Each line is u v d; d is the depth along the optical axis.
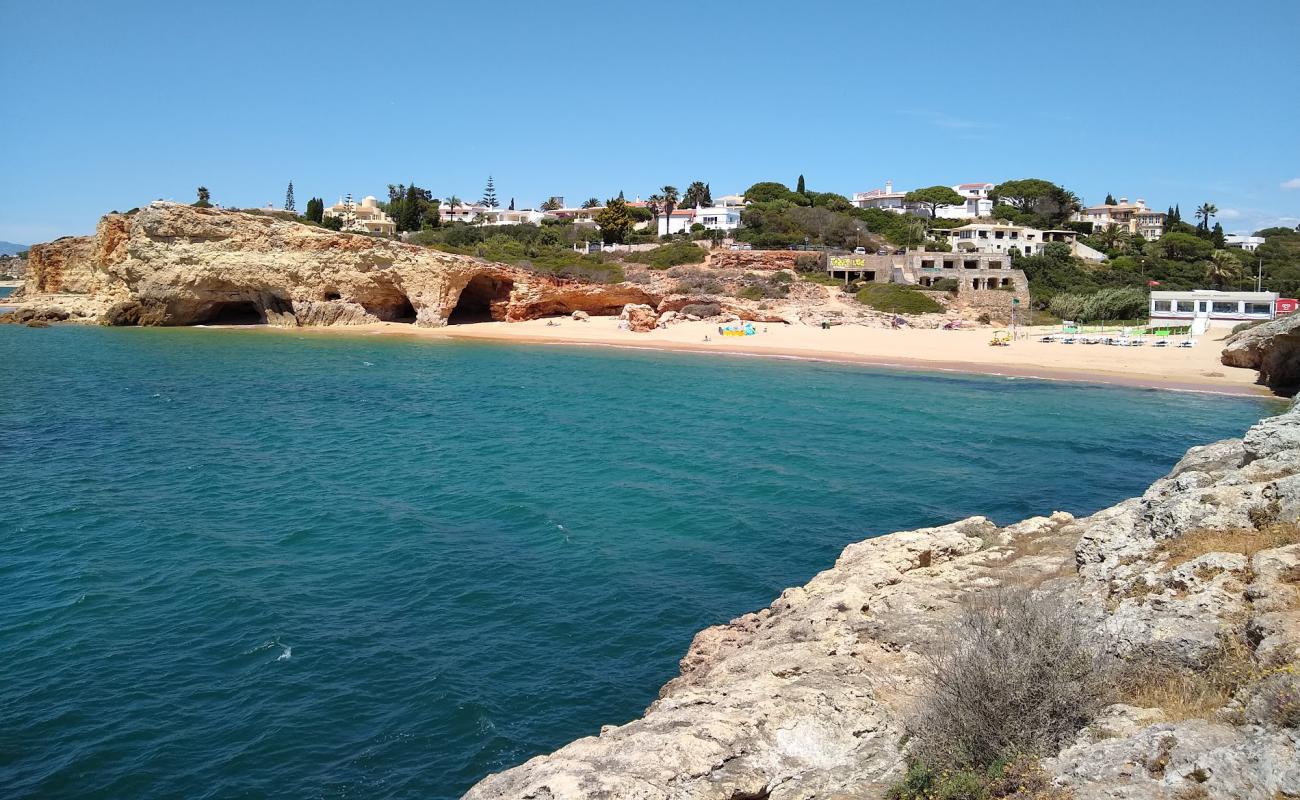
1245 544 11.89
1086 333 87.00
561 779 9.52
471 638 19.38
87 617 20.06
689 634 19.67
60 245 124.75
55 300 118.50
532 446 39.19
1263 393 55.97
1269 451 14.97
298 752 15.02
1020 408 50.78
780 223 136.75
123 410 47.72
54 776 14.20
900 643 13.74
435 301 97.81
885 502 29.88
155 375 61.53
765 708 11.41
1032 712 9.54
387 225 148.00
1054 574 16.12
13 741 15.11
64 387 55.47
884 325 94.06
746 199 165.75
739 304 99.25
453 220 168.88
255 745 15.17
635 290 103.69
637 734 11.02
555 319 102.75
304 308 97.31
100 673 17.48
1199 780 7.49
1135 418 47.25
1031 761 8.88
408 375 63.94
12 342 82.38
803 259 114.06
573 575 23.06
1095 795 7.77
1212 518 12.78
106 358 70.81
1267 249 150.50
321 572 23.17
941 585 16.38
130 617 20.12
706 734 10.71
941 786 8.98
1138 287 111.69
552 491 31.28
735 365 71.75
